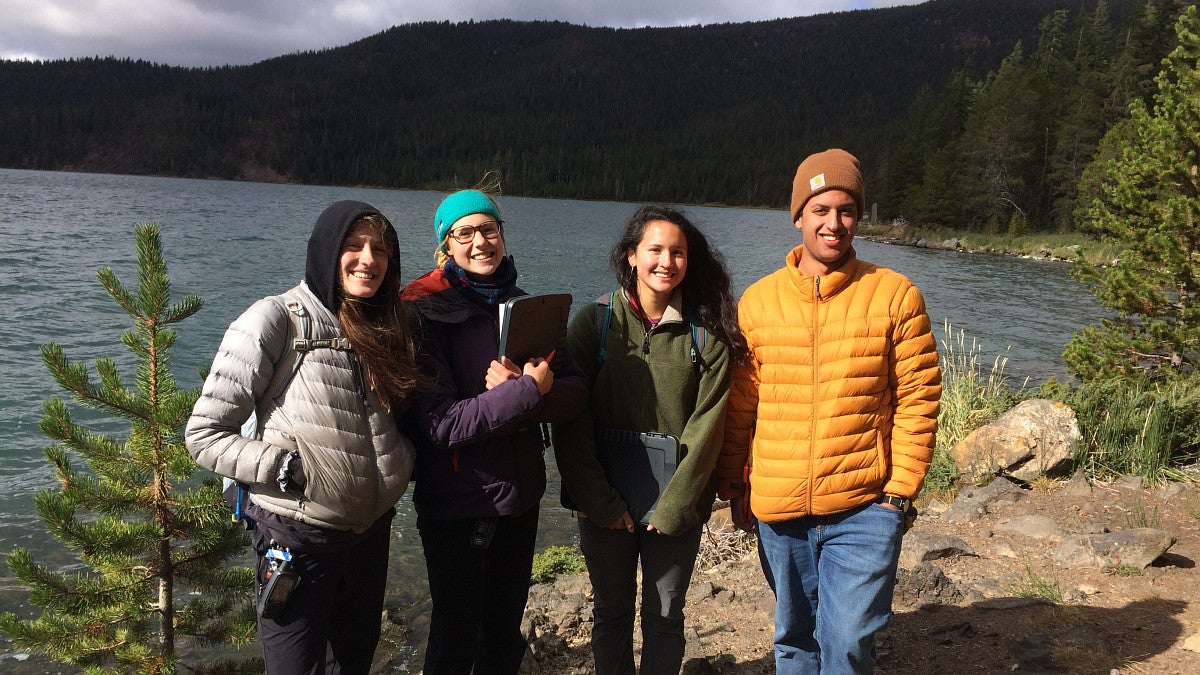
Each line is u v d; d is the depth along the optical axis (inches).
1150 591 144.8
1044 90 2154.3
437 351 94.9
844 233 95.7
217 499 126.6
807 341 97.4
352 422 87.3
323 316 88.4
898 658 126.6
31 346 490.9
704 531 205.0
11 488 268.7
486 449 96.2
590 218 3112.7
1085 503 198.1
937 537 171.0
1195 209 286.8
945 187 2225.6
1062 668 117.1
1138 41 2148.1
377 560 95.7
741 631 145.0
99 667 125.3
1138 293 299.0
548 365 96.7
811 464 96.1
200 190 4365.2
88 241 1157.7
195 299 130.0
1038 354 595.5
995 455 220.7
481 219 97.3
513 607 103.8
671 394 100.2
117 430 336.8
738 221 3457.2
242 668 139.2
